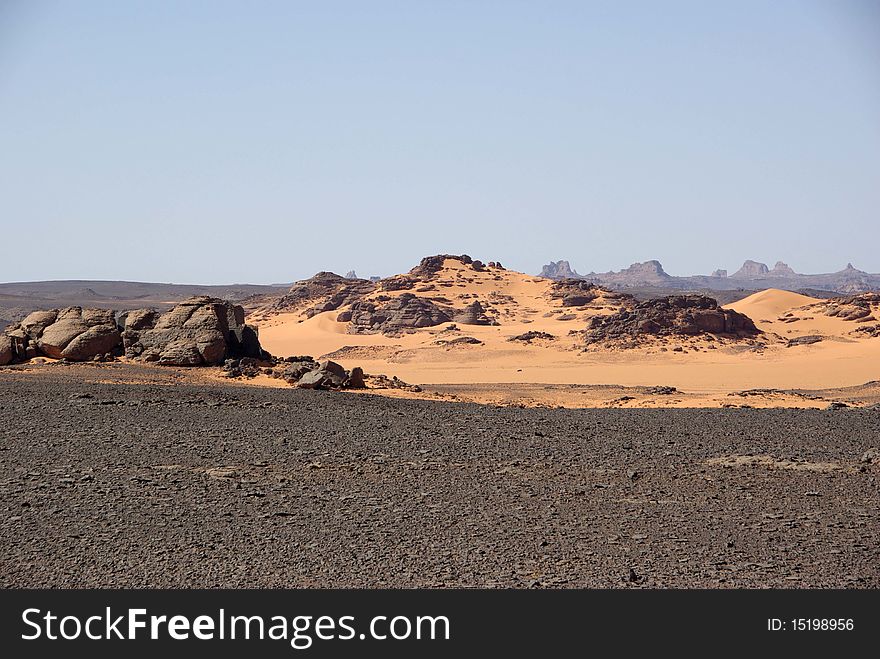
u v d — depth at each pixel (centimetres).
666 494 2394
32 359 4722
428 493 2356
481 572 1756
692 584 1703
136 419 3262
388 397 4331
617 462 2786
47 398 3578
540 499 2316
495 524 2075
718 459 2834
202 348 4784
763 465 2756
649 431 3431
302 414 3547
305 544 1906
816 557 1873
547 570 1770
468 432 3284
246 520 2069
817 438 3291
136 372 4416
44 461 2580
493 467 2689
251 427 3219
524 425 3512
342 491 2362
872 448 3070
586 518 2142
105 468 2514
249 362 4888
